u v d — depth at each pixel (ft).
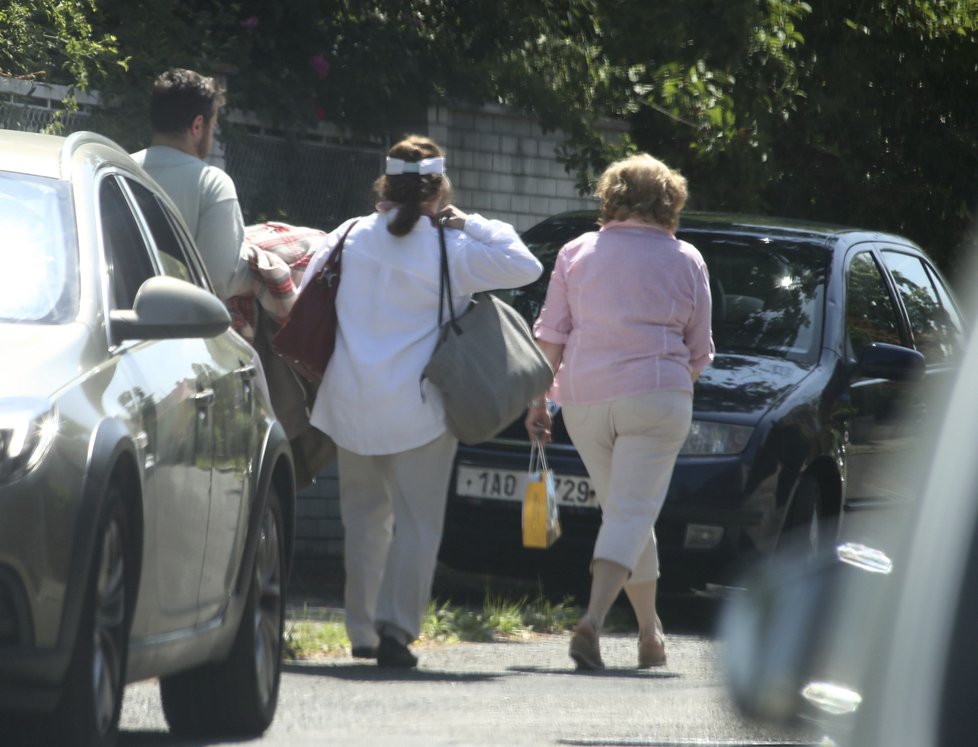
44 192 58.85
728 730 28.04
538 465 112.47
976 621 23.07
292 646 92.43
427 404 88.53
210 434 61.41
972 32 198.90
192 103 93.04
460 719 70.23
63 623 46.83
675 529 108.58
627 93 174.91
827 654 26.27
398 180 89.92
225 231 91.15
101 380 52.11
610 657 96.78
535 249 129.39
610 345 90.22
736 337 118.21
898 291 131.03
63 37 124.36
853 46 189.47
